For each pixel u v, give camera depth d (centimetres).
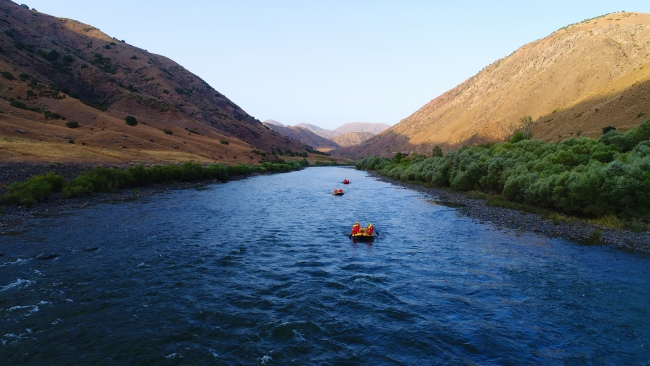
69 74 11938
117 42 18150
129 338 1032
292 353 971
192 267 1647
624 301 1296
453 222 2794
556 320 1166
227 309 1230
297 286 1455
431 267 1706
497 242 2155
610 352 981
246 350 982
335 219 2928
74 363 909
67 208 2977
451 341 1041
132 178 4400
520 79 19025
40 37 13562
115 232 2236
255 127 19450
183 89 16325
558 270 1634
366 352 980
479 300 1326
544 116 12950
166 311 1204
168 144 8425
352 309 1247
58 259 1688
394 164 9512
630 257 1806
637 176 2486
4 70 8725
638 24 15988
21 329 1061
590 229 2392
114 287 1387
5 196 2853
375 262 1786
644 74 8975
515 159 4253
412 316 1198
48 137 5828
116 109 11131
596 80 13550
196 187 5150
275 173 9219
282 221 2808
